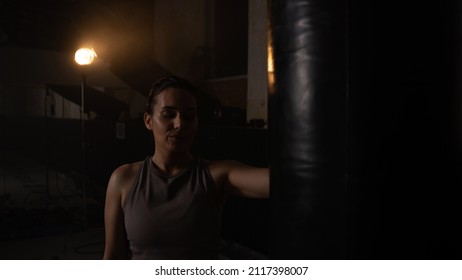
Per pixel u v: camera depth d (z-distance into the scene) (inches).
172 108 42.4
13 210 198.2
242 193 46.5
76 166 327.3
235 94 342.0
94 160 292.4
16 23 379.2
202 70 380.8
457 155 37.2
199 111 251.0
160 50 447.2
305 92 36.0
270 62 40.1
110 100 347.6
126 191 44.7
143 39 451.8
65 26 378.0
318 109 35.3
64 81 441.1
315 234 36.0
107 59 304.7
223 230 167.6
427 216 35.6
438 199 36.2
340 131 34.2
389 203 34.0
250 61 280.7
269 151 40.9
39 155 458.3
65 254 159.3
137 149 237.6
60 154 366.0
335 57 34.3
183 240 42.8
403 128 34.3
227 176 45.9
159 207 42.9
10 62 414.9
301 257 37.0
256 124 193.8
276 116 39.1
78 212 208.8
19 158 486.6
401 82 34.2
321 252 35.7
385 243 34.1
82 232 186.9
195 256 42.9
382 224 34.0
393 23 33.9
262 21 269.7
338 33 34.1
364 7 33.4
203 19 385.1
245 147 156.3
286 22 37.4
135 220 42.9
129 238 44.4
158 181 43.5
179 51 417.1
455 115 36.9
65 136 351.9
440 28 36.0
